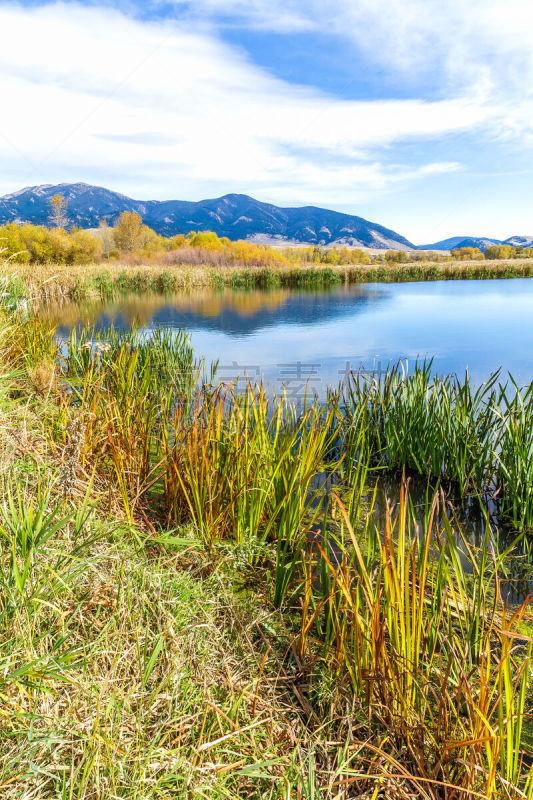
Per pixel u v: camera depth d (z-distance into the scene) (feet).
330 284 93.40
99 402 13.00
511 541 11.30
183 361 23.90
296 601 8.68
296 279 92.38
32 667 4.66
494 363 27.48
